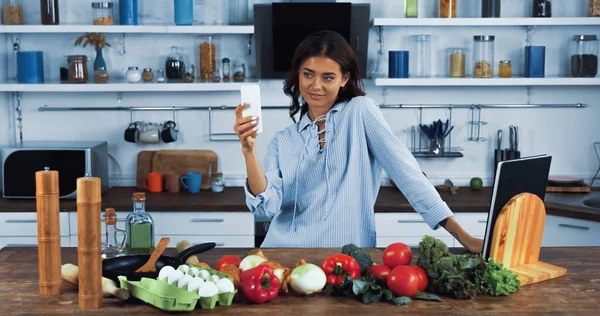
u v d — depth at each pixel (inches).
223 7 171.6
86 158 155.5
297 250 94.8
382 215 154.4
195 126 174.6
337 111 98.3
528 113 174.4
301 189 99.5
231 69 172.2
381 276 76.1
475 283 76.3
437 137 169.5
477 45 164.4
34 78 162.6
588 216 140.3
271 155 100.8
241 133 83.4
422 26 171.6
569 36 171.9
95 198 72.5
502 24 159.3
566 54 172.2
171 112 174.2
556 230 147.0
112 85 160.6
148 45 172.6
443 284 75.7
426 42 165.9
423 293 75.6
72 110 173.8
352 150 97.0
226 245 155.5
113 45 172.2
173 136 169.9
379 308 72.8
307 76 93.8
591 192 162.6
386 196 163.0
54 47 171.9
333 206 98.0
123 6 161.5
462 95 173.8
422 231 154.7
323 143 98.8
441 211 90.7
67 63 169.6
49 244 76.9
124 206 152.9
